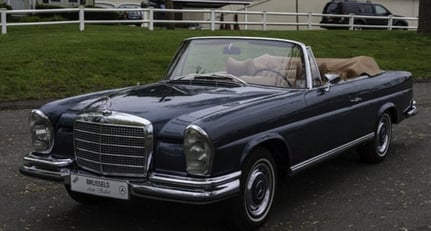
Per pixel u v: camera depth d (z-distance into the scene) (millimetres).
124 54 15211
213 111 4406
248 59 5738
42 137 4891
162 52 15867
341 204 5395
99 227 4797
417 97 12531
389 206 5328
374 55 18297
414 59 18172
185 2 27562
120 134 4367
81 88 12484
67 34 17578
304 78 5543
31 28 19891
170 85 5496
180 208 5238
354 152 7523
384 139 7066
